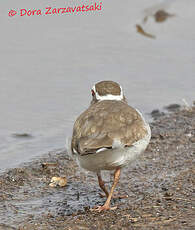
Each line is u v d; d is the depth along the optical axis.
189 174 11.26
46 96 16.22
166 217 9.02
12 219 9.67
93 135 8.84
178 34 21.02
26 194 10.80
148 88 16.91
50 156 12.72
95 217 9.42
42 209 10.12
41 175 11.71
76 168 12.09
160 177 11.28
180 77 17.61
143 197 10.29
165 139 13.47
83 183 11.37
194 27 21.70
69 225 9.16
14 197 10.65
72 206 10.23
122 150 9.09
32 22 21.80
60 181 11.23
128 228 8.73
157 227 8.61
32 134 14.11
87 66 18.16
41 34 20.78
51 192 10.92
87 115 9.41
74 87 16.73
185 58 18.86
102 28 21.44
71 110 15.39
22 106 15.68
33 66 18.17
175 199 9.88
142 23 21.98
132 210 9.55
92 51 19.34
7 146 13.42
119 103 9.84
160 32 21.20
